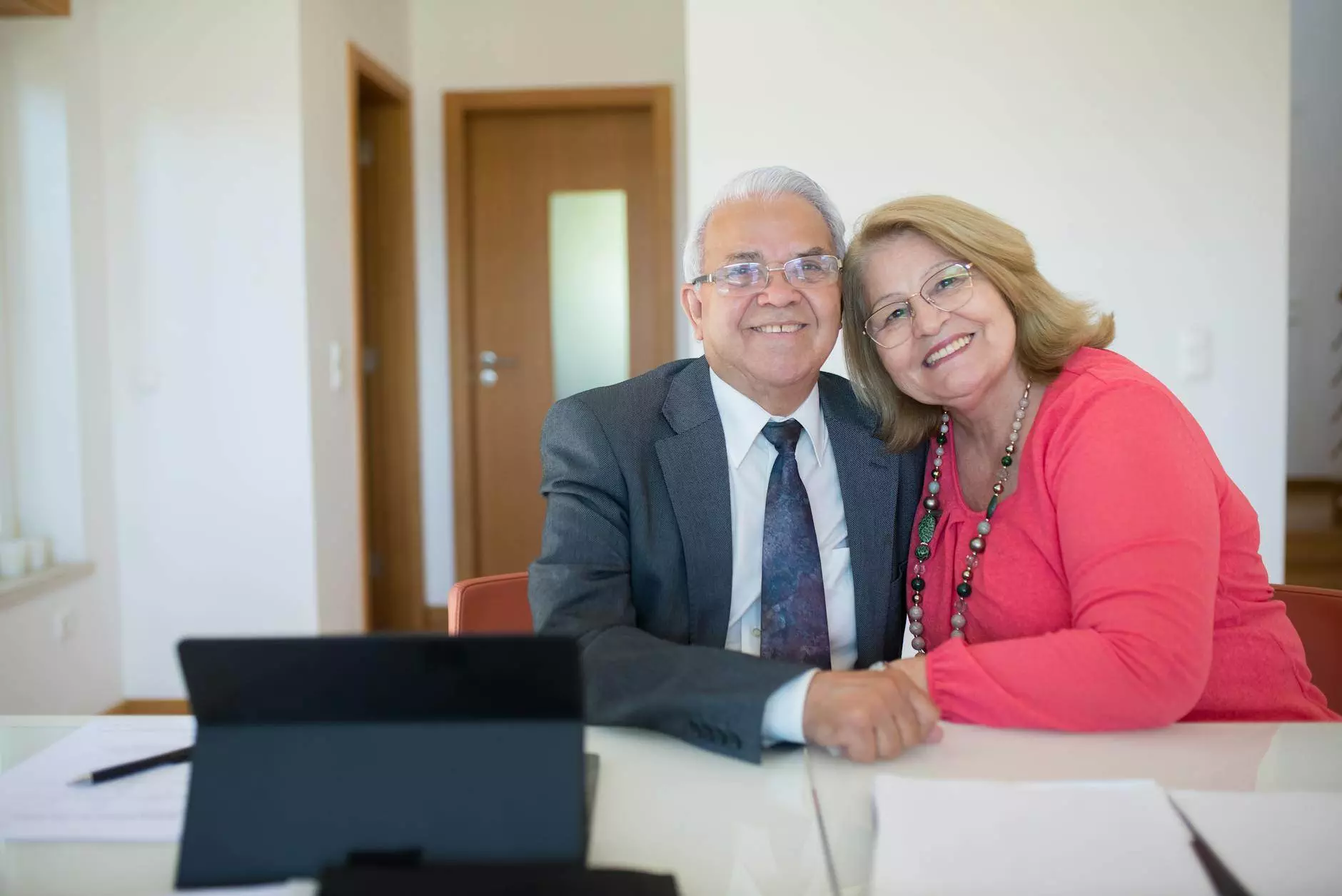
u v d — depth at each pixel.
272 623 3.24
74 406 3.03
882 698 0.89
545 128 4.47
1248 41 2.64
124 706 3.27
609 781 0.86
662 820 0.78
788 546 1.28
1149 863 0.67
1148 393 1.11
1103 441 1.08
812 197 1.33
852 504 1.33
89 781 0.87
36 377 3.02
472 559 4.51
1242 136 2.66
